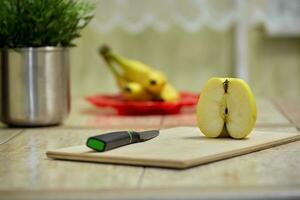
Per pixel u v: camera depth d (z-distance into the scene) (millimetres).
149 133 903
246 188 654
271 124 1143
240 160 796
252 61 2059
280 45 2062
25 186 678
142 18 2051
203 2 2047
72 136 1017
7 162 805
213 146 834
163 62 2078
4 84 1107
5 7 1068
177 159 746
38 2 1070
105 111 1388
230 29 2053
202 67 2080
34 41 1092
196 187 661
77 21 1120
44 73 1104
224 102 901
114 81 2092
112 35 2061
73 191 653
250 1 2016
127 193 643
